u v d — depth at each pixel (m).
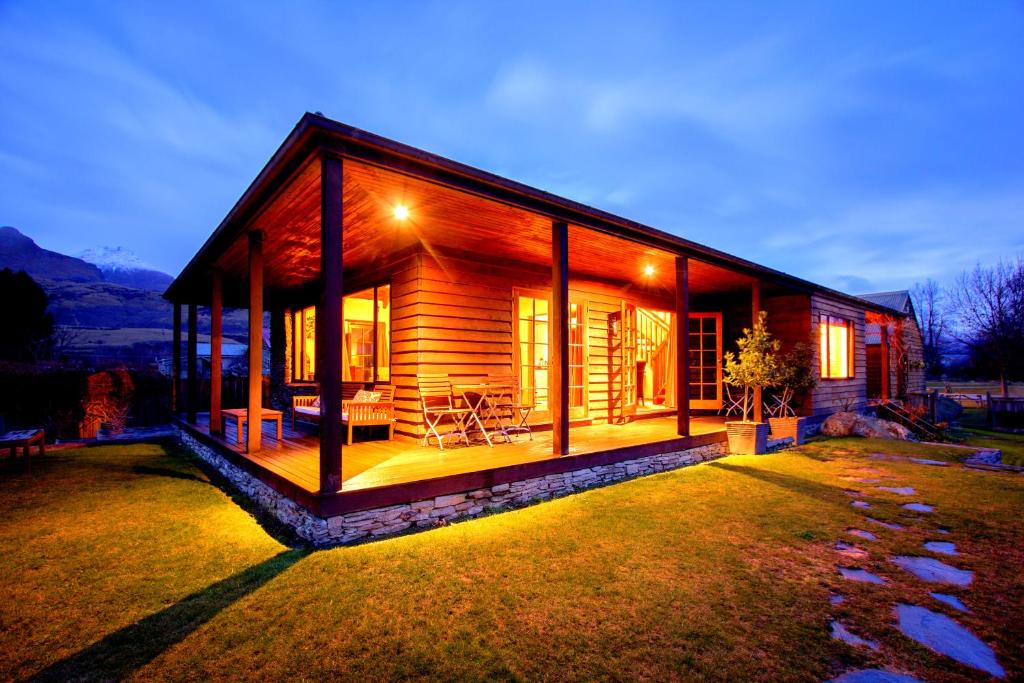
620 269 8.02
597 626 2.64
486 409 6.80
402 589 3.00
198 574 3.27
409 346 6.40
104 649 2.44
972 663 2.36
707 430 7.55
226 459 6.16
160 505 4.92
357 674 2.25
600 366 8.59
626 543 3.76
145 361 22.11
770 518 4.37
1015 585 3.14
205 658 2.37
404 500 4.00
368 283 7.46
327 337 3.66
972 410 18.25
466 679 2.22
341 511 3.68
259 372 5.67
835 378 10.64
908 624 2.69
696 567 3.37
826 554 3.60
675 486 5.45
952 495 5.11
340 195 3.69
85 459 7.52
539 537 3.85
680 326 6.89
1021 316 19.17
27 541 3.89
